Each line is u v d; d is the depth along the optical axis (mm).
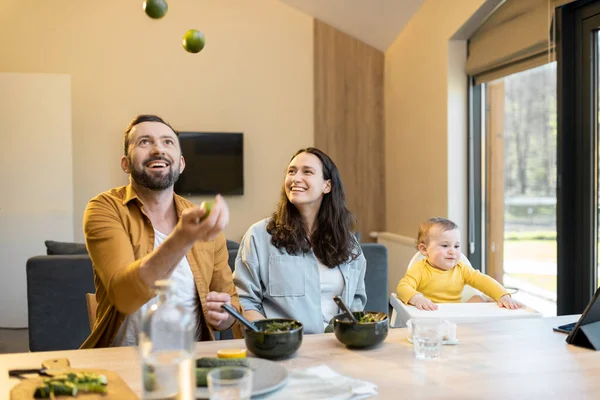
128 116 5488
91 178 5434
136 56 5504
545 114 4246
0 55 5281
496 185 4488
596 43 3156
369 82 5895
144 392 962
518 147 4500
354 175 5898
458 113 4387
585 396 1111
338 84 5852
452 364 1312
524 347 1453
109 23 5449
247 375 998
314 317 1983
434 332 1368
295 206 2062
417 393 1127
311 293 2002
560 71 3299
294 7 5750
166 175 1779
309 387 1142
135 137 1781
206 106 5645
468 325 1688
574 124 3301
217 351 1413
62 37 5371
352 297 2096
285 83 5781
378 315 1519
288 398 1084
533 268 4117
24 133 4820
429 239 2484
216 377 1013
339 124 5863
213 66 5652
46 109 4848
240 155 5625
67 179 4887
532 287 4102
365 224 5922
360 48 5879
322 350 1433
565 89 3295
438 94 4535
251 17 5715
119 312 1669
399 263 5379
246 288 1995
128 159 1806
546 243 3936
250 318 1888
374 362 1331
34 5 5324
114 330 1688
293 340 1351
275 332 1337
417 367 1292
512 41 3703
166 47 5559
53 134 4859
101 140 5445
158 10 1336
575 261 3326
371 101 5902
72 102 5402
